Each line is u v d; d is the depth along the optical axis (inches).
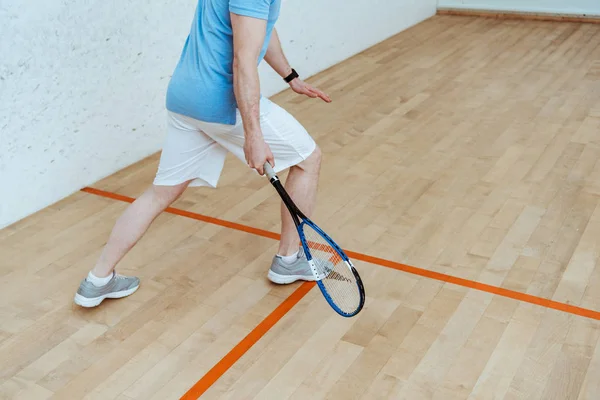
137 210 95.6
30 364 89.0
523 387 81.9
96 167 140.9
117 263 101.1
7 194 123.2
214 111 85.7
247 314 97.9
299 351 89.9
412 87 195.6
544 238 115.0
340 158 149.1
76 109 132.9
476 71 208.5
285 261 101.6
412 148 153.3
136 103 146.9
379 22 243.8
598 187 132.3
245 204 130.3
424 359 87.4
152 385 84.8
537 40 241.8
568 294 99.7
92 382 85.6
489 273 105.6
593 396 80.1
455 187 134.3
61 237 120.1
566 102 179.2
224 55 83.7
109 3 133.9
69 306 100.8
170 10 149.3
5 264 112.0
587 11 262.1
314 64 211.2
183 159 93.0
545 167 141.7
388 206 127.7
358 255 111.4
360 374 85.2
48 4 121.8
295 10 195.3
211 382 85.0
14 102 120.3
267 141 90.0
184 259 112.0
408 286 102.9
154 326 95.9
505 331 92.1
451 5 283.7
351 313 85.5
